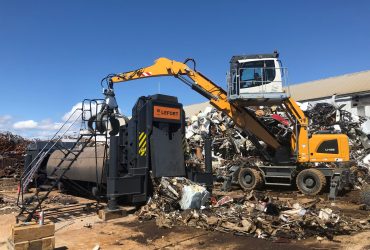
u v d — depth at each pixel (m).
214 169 17.84
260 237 7.09
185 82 14.66
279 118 16.12
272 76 14.14
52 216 9.72
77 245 6.94
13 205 11.57
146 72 15.01
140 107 10.23
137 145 10.00
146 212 9.14
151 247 6.70
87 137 12.11
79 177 12.73
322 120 21.80
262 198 9.38
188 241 7.00
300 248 6.45
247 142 19.12
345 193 13.88
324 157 14.21
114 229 8.09
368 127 22.30
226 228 7.58
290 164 15.00
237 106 14.88
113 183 9.38
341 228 7.56
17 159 23.89
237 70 14.39
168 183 9.34
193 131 23.47
